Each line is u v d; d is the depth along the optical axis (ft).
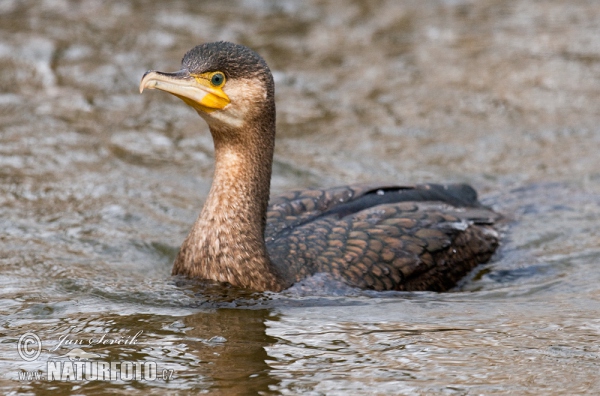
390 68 61.52
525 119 54.13
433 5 74.13
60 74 58.65
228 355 27.30
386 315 30.63
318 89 58.13
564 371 26.17
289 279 32.37
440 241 35.01
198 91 31.60
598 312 30.99
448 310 31.37
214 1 72.59
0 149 47.96
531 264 36.78
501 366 26.50
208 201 32.94
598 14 71.67
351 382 25.48
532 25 69.56
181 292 32.17
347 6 73.20
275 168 47.29
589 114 54.75
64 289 32.68
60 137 50.16
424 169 47.67
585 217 41.39
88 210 41.50
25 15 67.67
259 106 32.17
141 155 48.65
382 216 35.68
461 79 59.82
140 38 64.49
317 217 35.40
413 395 24.73
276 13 71.00
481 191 44.75
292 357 27.14
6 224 39.37
